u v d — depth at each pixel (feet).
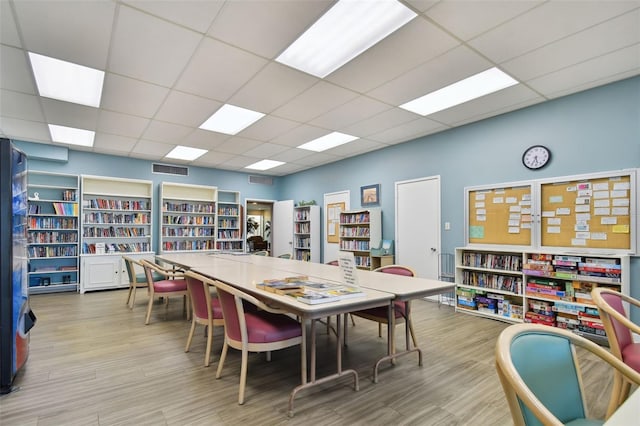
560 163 12.10
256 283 8.37
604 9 7.27
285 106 12.92
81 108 13.02
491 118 14.25
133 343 10.25
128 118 14.25
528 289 12.03
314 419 6.15
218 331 11.51
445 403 6.73
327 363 8.82
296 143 18.48
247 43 8.60
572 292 10.99
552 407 3.35
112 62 9.51
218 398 6.91
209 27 7.92
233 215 25.77
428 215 16.84
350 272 8.03
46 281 18.60
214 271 10.78
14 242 7.40
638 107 10.43
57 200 19.38
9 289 7.26
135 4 7.07
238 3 7.08
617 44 8.65
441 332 11.46
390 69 9.98
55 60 9.43
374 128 15.78
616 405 5.36
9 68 9.84
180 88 11.25
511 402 2.91
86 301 16.31
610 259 10.27
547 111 12.50
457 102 12.62
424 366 8.56
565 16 7.52
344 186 22.39
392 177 18.92
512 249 12.77
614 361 3.60
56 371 8.21
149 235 22.11
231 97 12.01
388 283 8.67
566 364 3.61
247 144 18.65
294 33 8.18
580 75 10.42
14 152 7.51
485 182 14.39
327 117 14.19
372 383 7.59
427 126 15.48
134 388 7.34
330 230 23.53
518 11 7.36
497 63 9.64
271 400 6.84
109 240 21.08
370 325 12.53
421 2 7.06
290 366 8.63
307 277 9.26
